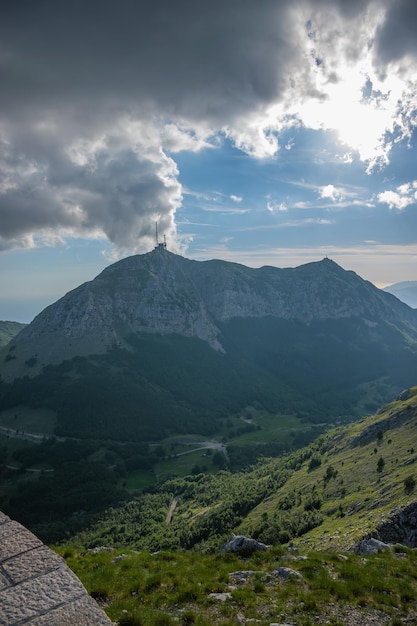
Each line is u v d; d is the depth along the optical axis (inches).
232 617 666.8
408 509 2113.7
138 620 602.9
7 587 293.4
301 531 3253.0
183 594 730.2
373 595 796.0
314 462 5561.0
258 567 930.1
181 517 5693.9
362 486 3831.2
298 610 714.8
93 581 773.3
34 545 341.4
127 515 6186.0
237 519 4365.2
